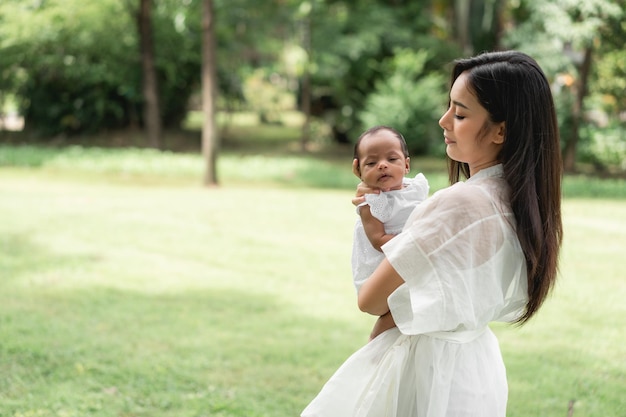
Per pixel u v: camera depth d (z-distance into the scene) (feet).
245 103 71.97
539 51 51.85
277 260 25.05
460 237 5.89
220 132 72.28
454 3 65.67
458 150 6.41
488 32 62.03
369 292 6.21
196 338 16.83
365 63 63.52
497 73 6.06
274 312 19.25
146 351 15.75
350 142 68.13
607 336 17.28
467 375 6.19
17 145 62.64
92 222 30.60
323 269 23.98
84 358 15.14
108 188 42.24
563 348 16.39
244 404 12.96
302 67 63.77
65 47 63.05
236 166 52.24
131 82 64.39
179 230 29.45
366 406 6.40
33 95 65.77
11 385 13.55
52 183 43.50
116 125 68.08
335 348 16.37
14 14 59.82
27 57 62.90
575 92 54.95
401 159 6.69
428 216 6.00
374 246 6.56
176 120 71.05
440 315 5.83
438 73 64.13
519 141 6.06
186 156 57.26
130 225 30.17
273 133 74.43
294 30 62.34
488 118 6.12
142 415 12.47
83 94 65.77
